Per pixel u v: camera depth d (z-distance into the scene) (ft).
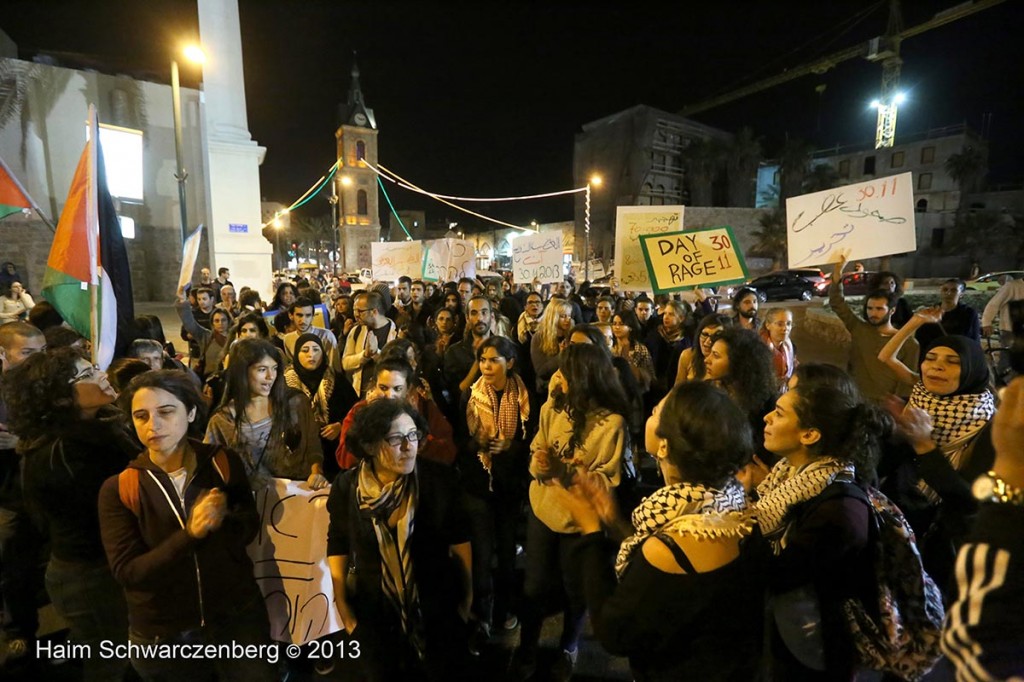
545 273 32.42
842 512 5.01
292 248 226.38
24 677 8.50
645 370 16.02
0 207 11.70
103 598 7.04
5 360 9.31
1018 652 2.85
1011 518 3.00
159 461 6.31
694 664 4.30
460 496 7.50
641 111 160.04
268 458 8.85
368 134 209.87
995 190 149.59
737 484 4.67
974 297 42.70
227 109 51.78
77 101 53.78
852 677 5.40
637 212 21.88
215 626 6.49
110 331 10.86
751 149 167.32
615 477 7.93
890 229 14.52
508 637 9.79
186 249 19.43
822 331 37.63
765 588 4.40
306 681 8.55
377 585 6.85
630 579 4.43
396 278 34.91
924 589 5.29
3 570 8.57
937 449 6.50
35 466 6.60
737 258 17.24
